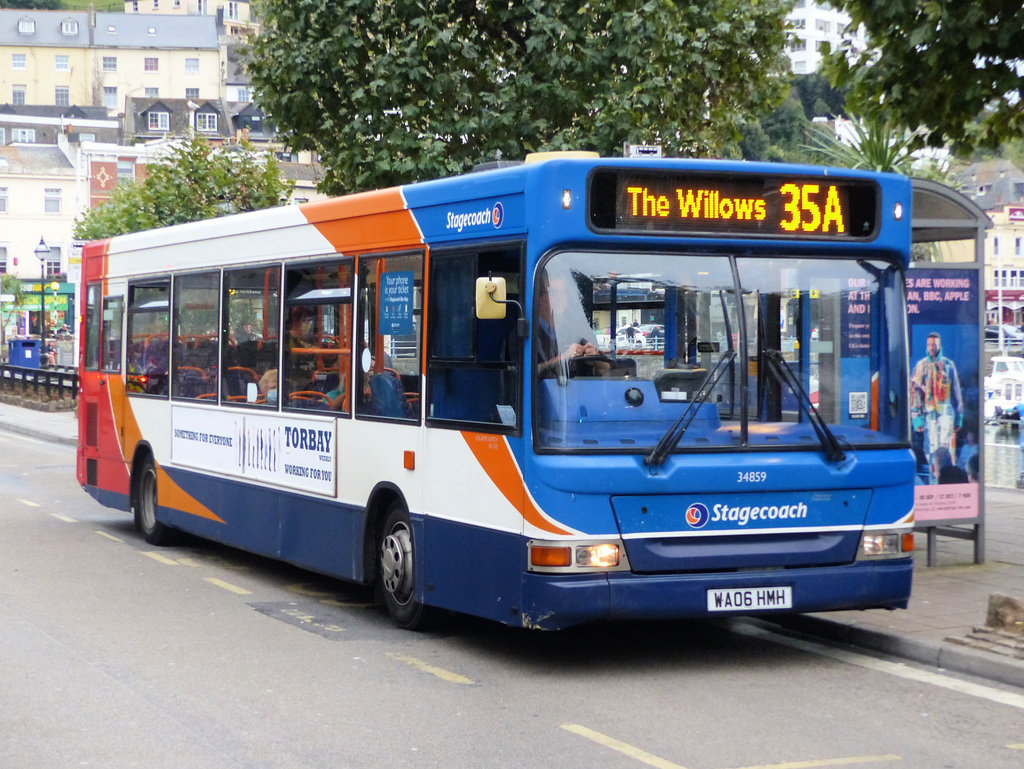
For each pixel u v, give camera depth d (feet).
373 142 57.11
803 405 29.19
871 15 39.32
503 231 28.86
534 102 57.41
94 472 55.16
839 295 29.86
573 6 56.29
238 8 582.35
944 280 41.06
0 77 523.29
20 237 357.61
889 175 30.37
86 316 56.49
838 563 29.27
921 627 31.65
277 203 100.42
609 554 27.40
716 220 28.84
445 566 30.76
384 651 31.07
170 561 45.85
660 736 23.61
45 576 41.98
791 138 204.95
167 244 47.98
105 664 29.35
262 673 28.63
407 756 22.29
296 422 38.32
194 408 45.52
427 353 31.60
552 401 27.63
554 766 21.71
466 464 29.89
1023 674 27.27
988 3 37.68
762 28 62.49
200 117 464.65
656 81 56.24
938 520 40.81
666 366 28.35
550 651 31.12
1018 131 42.32
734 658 30.42
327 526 36.60
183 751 22.53
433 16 55.98
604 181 28.09
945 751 22.71
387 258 33.60
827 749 22.79
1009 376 112.98
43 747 22.74
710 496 28.12
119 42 529.86
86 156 349.41
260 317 40.70
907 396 30.27
